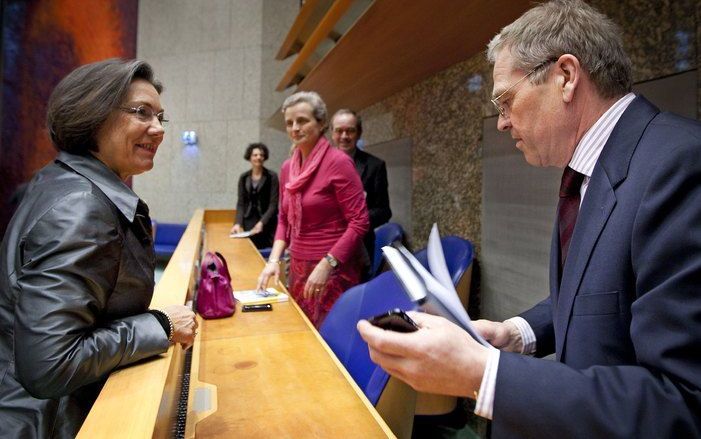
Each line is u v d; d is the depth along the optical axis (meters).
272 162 7.45
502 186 2.17
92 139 0.96
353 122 2.82
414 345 0.56
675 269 0.54
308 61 3.98
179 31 7.71
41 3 5.95
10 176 5.65
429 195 2.90
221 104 7.59
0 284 0.83
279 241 2.36
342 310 1.40
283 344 1.30
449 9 1.67
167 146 7.83
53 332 0.72
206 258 1.62
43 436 0.81
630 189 0.64
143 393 0.70
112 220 0.86
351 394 1.00
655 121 0.68
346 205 1.96
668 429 0.49
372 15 1.76
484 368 0.56
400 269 0.65
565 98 0.74
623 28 1.46
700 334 0.50
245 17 7.45
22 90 5.77
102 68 0.95
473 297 2.41
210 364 1.16
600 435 0.52
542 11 0.78
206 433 0.84
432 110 2.86
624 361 0.64
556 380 0.55
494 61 0.85
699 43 1.24
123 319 0.87
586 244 0.69
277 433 0.84
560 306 0.73
